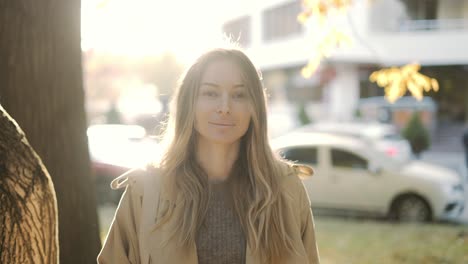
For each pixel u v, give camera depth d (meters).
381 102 26.56
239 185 2.27
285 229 2.27
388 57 27.33
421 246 7.17
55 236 1.93
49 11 3.24
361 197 9.66
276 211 2.23
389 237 7.75
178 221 2.15
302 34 29.58
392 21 27.36
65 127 3.35
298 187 2.36
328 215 9.91
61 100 3.32
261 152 2.27
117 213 2.25
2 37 3.10
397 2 27.20
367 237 7.79
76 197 3.44
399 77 6.07
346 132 10.91
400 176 9.45
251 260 2.15
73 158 3.42
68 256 3.42
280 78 33.91
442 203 9.21
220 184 2.30
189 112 2.23
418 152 20.72
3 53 3.10
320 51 6.30
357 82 28.73
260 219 2.19
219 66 2.23
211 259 2.16
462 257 6.63
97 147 11.30
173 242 2.13
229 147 2.31
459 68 27.84
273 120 27.94
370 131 15.91
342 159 9.87
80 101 3.47
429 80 6.03
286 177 2.34
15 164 1.79
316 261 2.40
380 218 9.65
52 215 1.90
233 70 2.23
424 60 27.33
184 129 2.24
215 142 2.25
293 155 10.16
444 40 27.17
